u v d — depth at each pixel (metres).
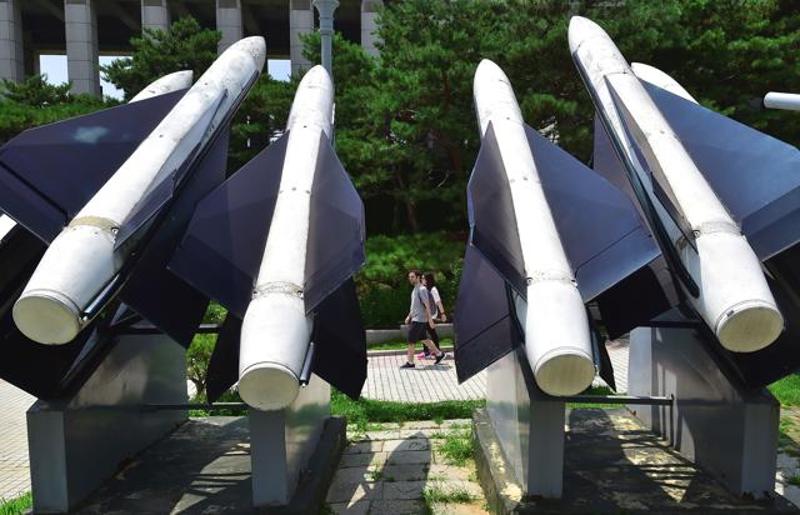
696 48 11.32
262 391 2.76
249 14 22.03
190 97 4.31
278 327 2.87
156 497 3.75
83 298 2.88
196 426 5.17
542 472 3.53
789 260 3.54
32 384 3.56
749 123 11.65
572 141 10.47
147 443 4.62
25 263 3.76
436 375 8.47
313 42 14.85
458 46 11.01
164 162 3.65
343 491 4.35
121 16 22.50
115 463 4.14
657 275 3.67
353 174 12.77
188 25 15.44
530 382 3.58
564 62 10.70
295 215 3.45
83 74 19.23
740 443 3.55
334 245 3.35
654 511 3.36
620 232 3.53
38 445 3.52
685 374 4.27
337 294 3.94
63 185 3.60
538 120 10.59
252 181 3.82
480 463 4.48
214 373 3.65
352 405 6.50
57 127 3.83
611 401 4.35
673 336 4.44
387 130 12.53
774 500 3.49
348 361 3.87
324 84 5.40
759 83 11.88
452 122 10.97
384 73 12.63
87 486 3.77
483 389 7.64
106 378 4.03
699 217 3.17
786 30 12.93
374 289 11.31
